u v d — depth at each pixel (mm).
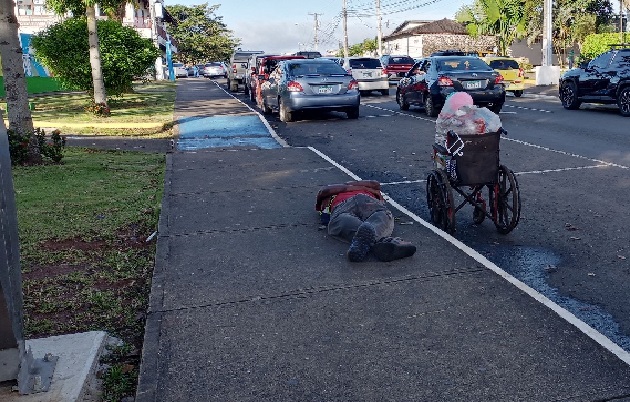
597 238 6012
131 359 3873
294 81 16500
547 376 3414
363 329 4027
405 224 6387
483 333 3924
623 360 3555
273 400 3273
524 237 6117
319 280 4883
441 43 69438
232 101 24359
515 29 46062
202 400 3293
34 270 5316
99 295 4781
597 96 17547
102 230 6461
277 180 8836
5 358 3162
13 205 3170
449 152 5953
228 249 5727
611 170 9156
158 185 8672
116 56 19609
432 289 4637
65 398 3215
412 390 3318
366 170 9836
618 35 33594
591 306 4473
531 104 20953
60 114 18312
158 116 17938
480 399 3217
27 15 37156
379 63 28172
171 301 4570
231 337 3977
